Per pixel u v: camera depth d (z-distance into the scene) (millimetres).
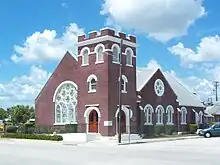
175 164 18203
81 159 20734
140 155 23484
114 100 43562
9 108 96312
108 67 43188
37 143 39125
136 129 46156
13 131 55750
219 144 35188
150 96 51188
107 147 32281
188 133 56438
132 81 46375
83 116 45250
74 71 47156
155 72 52875
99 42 44312
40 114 51344
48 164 18203
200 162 19328
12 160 20297
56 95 49406
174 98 55656
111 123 42875
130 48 46500
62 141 41219
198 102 63250
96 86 44219
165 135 51531
